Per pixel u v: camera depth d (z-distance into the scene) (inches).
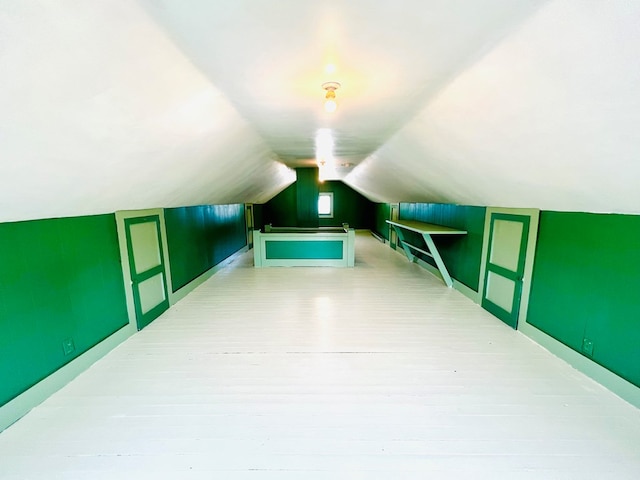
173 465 54.2
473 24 48.2
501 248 119.1
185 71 62.6
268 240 208.2
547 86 54.0
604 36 40.2
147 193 105.0
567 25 42.3
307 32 51.0
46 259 76.2
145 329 111.9
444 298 144.6
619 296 72.5
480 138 83.4
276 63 62.3
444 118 86.8
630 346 70.0
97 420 65.6
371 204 408.8
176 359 90.8
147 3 42.4
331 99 73.4
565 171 71.1
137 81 56.5
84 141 60.1
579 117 54.6
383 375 81.8
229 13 45.4
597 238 78.0
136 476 52.0
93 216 92.3
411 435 61.0
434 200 185.5
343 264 209.2
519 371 83.5
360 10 45.0
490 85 63.7
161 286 128.3
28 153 52.6
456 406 69.4
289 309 130.4
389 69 64.7
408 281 173.6
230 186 176.4
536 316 100.6
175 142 85.8
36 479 51.5
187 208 156.7
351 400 71.7
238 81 70.9
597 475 51.9
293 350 95.4
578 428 62.7
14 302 67.9
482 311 128.3
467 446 58.2
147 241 119.3
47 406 70.4
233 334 107.0
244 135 115.8
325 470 53.2
